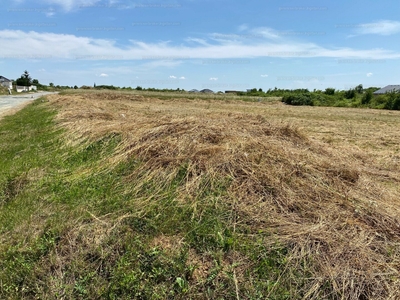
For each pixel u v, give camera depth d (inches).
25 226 110.3
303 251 92.0
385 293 78.3
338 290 78.7
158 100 1059.3
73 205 126.9
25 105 650.2
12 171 166.7
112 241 99.6
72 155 197.9
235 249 95.2
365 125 444.5
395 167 198.1
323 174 147.5
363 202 124.0
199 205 121.3
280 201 122.2
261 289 80.9
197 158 155.7
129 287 81.4
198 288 81.7
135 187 142.6
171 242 100.0
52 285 82.4
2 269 88.7
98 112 348.8
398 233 103.0
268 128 232.2
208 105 928.3
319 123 460.1
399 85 1702.8
